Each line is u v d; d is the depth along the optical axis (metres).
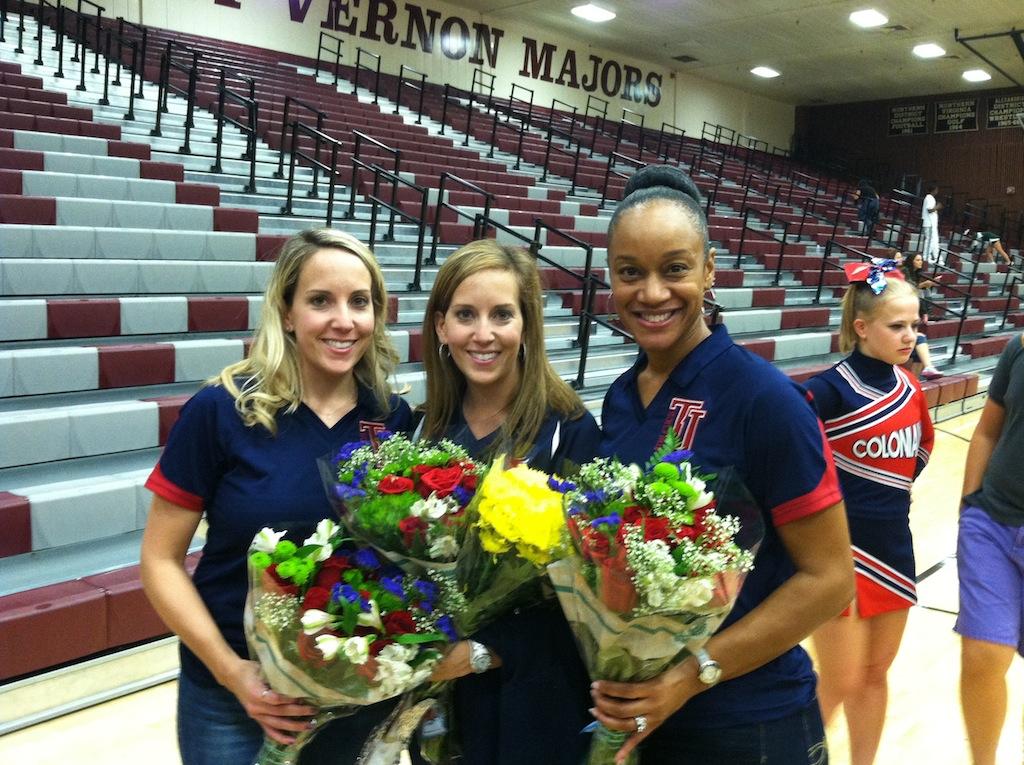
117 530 2.95
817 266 10.78
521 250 1.58
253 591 1.18
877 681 2.06
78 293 4.38
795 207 14.66
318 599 1.13
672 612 1.00
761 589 1.20
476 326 1.49
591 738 1.21
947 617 3.29
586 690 1.36
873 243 13.62
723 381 1.23
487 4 15.10
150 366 3.80
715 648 1.11
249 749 1.39
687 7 14.25
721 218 11.45
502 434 1.47
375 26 14.37
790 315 8.35
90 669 2.47
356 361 1.47
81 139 6.29
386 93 13.56
